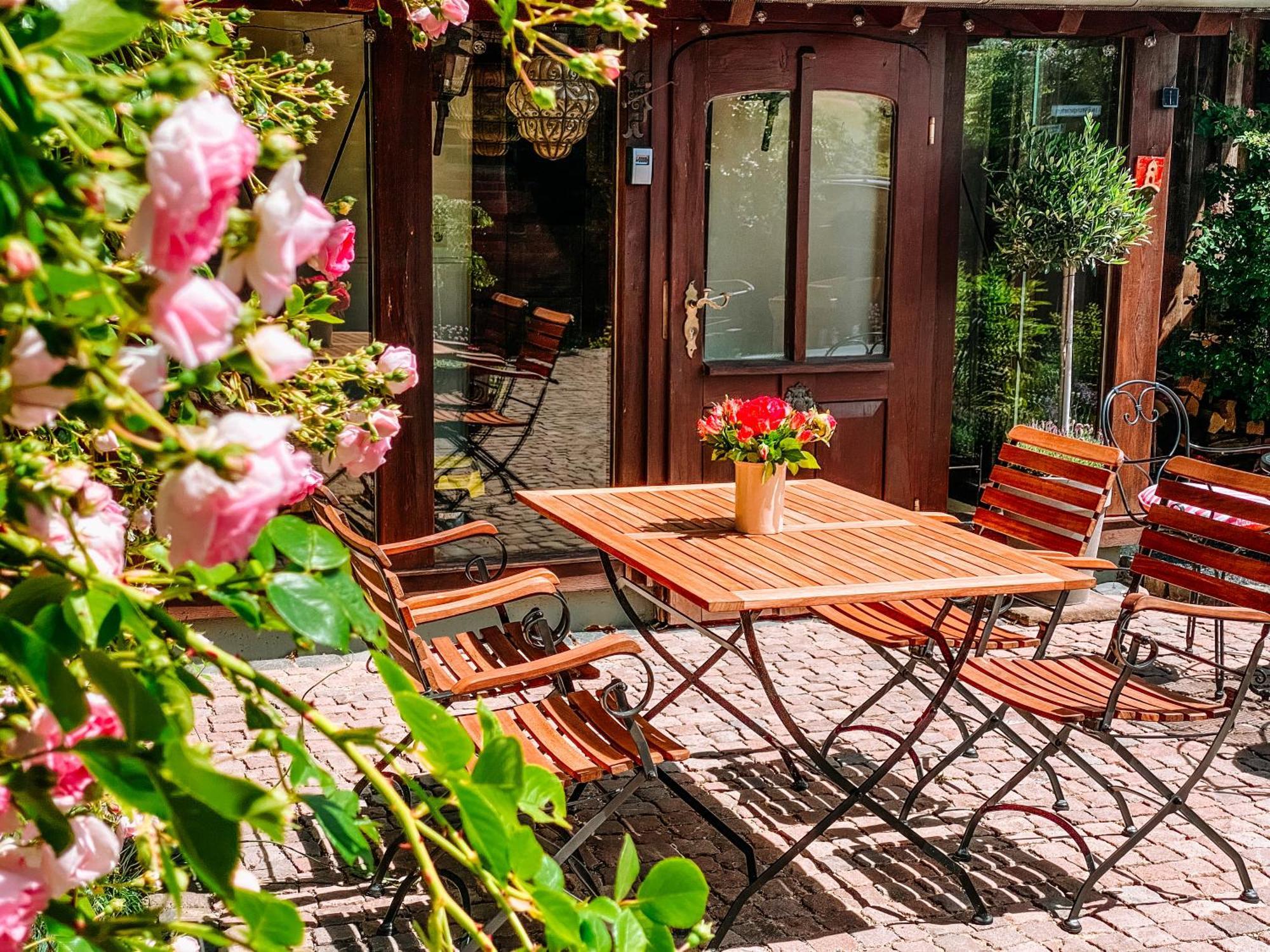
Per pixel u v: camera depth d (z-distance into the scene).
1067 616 7.02
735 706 5.84
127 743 0.83
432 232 6.33
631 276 6.61
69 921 0.99
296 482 0.84
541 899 0.98
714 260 6.78
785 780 5.09
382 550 3.75
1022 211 7.13
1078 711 4.12
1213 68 8.27
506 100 6.36
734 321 6.86
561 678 4.29
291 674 6.01
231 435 0.83
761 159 6.75
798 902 4.21
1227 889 4.34
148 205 0.77
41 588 0.93
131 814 1.22
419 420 6.41
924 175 7.03
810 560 4.32
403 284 6.28
